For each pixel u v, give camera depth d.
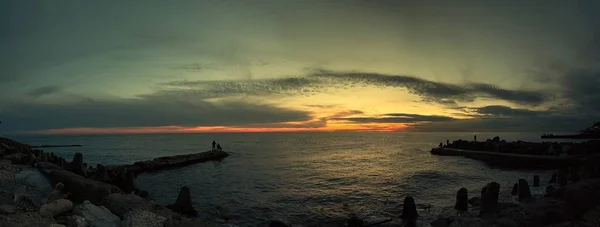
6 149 23.62
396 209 19.03
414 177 32.78
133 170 38.06
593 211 11.38
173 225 9.27
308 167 45.41
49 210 9.12
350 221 15.70
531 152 42.97
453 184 28.44
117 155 73.12
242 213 18.58
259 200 22.14
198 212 18.67
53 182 13.13
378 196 23.36
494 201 15.83
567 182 23.56
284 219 17.34
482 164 43.62
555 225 11.21
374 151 81.06
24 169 15.33
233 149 96.88
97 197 12.51
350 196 23.48
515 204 15.89
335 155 69.25
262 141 170.12
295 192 25.25
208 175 37.00
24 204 10.12
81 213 9.20
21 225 7.89
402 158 57.84
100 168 24.62
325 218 17.52
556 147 42.84
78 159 23.45
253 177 34.88
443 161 49.06
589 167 21.97
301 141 168.00
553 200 13.55
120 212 10.30
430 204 19.98
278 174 37.47
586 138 113.88
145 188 28.16
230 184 29.77
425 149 85.56
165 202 22.11
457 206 18.27
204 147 109.94
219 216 17.92
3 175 13.64
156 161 43.25
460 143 60.25
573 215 11.93
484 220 13.63
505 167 40.28
